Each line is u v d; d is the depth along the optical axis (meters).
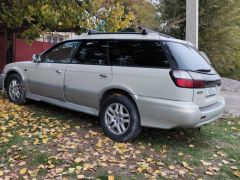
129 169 4.64
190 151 5.52
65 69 6.61
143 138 5.99
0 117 6.71
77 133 6.00
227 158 5.34
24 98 7.70
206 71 5.71
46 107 7.75
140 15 19.23
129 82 5.57
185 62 5.38
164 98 5.22
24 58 16.33
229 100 11.44
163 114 5.21
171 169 4.75
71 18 9.08
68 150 5.15
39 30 9.30
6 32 13.03
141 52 5.61
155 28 19.47
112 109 5.80
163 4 19.55
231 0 18.72
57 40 16.70
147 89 5.37
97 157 4.96
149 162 4.93
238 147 5.90
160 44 5.46
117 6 9.55
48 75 6.97
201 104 5.36
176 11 18.92
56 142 5.47
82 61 6.40
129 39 5.81
